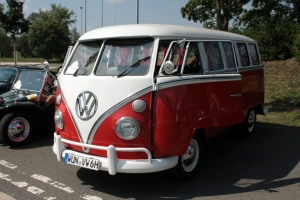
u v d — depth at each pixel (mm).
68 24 64438
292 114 10664
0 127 6801
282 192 4801
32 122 7277
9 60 56781
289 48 17328
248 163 6098
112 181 5188
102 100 4500
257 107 8320
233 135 8172
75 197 4613
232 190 4863
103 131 4469
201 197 4617
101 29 5227
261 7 20609
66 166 5883
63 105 4949
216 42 5828
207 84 5090
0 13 22719
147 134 4387
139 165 4336
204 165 5969
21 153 6652
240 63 7043
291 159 6332
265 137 8000
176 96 4539
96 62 4855
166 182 5137
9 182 5148
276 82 14953
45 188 4922
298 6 21328
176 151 4551
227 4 15922
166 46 4754
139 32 4734
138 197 4613
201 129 5270
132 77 4453
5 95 7758
